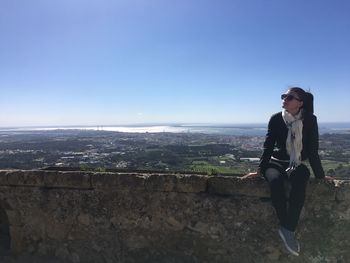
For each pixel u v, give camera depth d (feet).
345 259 9.47
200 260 9.96
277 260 9.62
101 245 10.48
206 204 9.92
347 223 9.45
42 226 10.84
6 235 11.84
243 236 9.75
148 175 10.25
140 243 10.28
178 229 10.07
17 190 10.97
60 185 10.76
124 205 10.36
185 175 10.13
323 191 9.39
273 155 9.50
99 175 10.50
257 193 9.67
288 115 9.07
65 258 10.66
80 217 10.59
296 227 9.46
